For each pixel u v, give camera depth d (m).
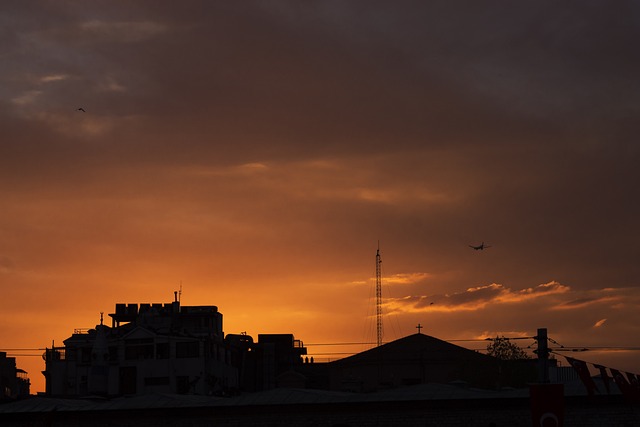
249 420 70.62
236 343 147.00
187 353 132.00
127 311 150.38
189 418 71.25
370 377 136.25
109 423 72.12
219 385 134.38
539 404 44.59
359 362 137.12
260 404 71.06
